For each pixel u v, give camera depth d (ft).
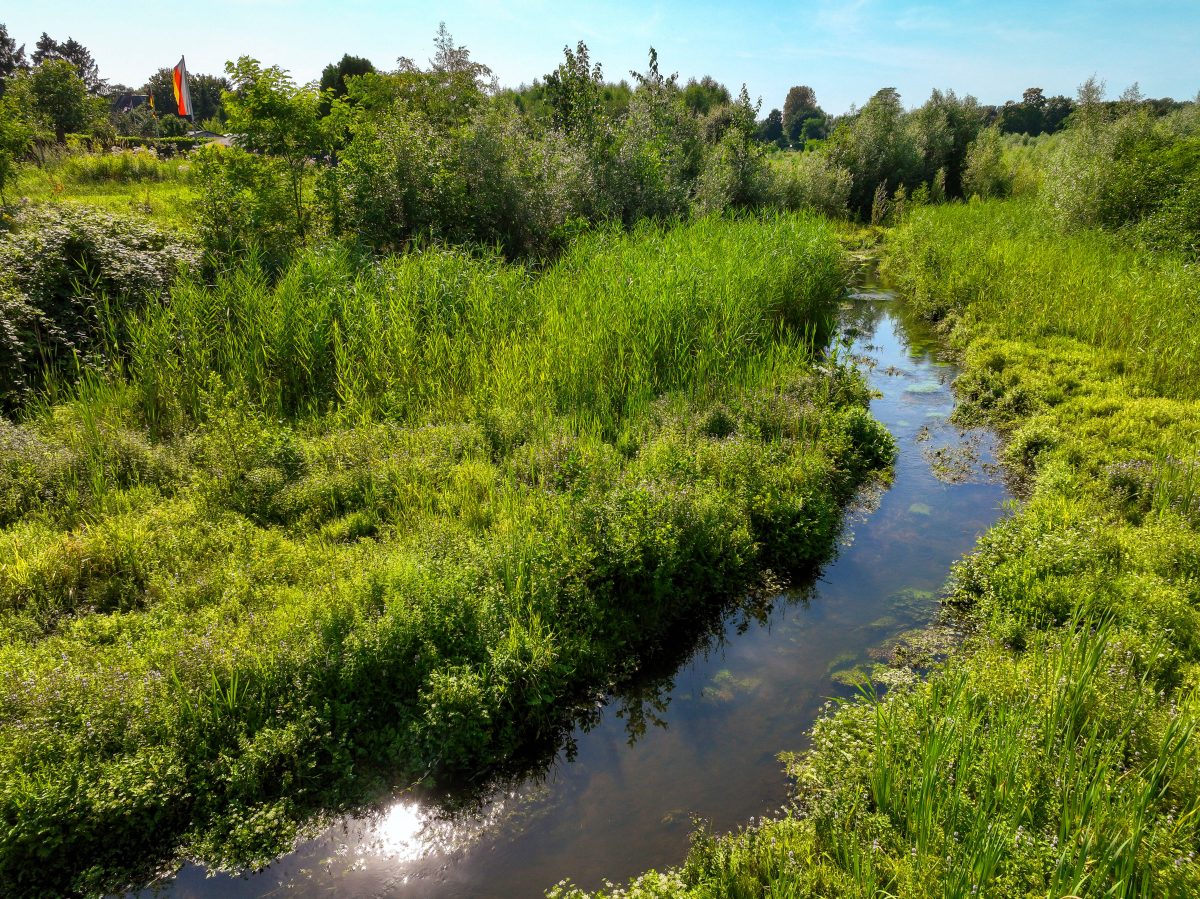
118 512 20.70
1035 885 10.56
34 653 15.29
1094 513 22.44
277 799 13.85
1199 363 31.24
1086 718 13.61
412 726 15.14
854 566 22.97
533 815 14.37
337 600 16.79
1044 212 65.67
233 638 15.70
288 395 29.27
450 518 21.18
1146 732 13.20
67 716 13.71
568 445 25.44
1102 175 58.18
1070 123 78.43
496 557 18.92
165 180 69.92
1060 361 35.83
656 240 45.75
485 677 16.15
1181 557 19.13
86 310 29.27
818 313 46.14
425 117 50.24
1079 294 41.68
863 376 36.60
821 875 11.76
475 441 25.82
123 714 13.92
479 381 29.60
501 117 50.55
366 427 26.27
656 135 62.23
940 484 27.76
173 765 13.41
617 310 33.91
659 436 26.91
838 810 13.10
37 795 12.48
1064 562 19.47
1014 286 45.70
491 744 15.69
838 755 14.44
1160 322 34.68
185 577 18.33
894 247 71.15
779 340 38.91
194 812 13.47
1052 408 31.09
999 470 28.53
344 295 32.27
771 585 21.76
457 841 13.74
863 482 27.78
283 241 39.17
